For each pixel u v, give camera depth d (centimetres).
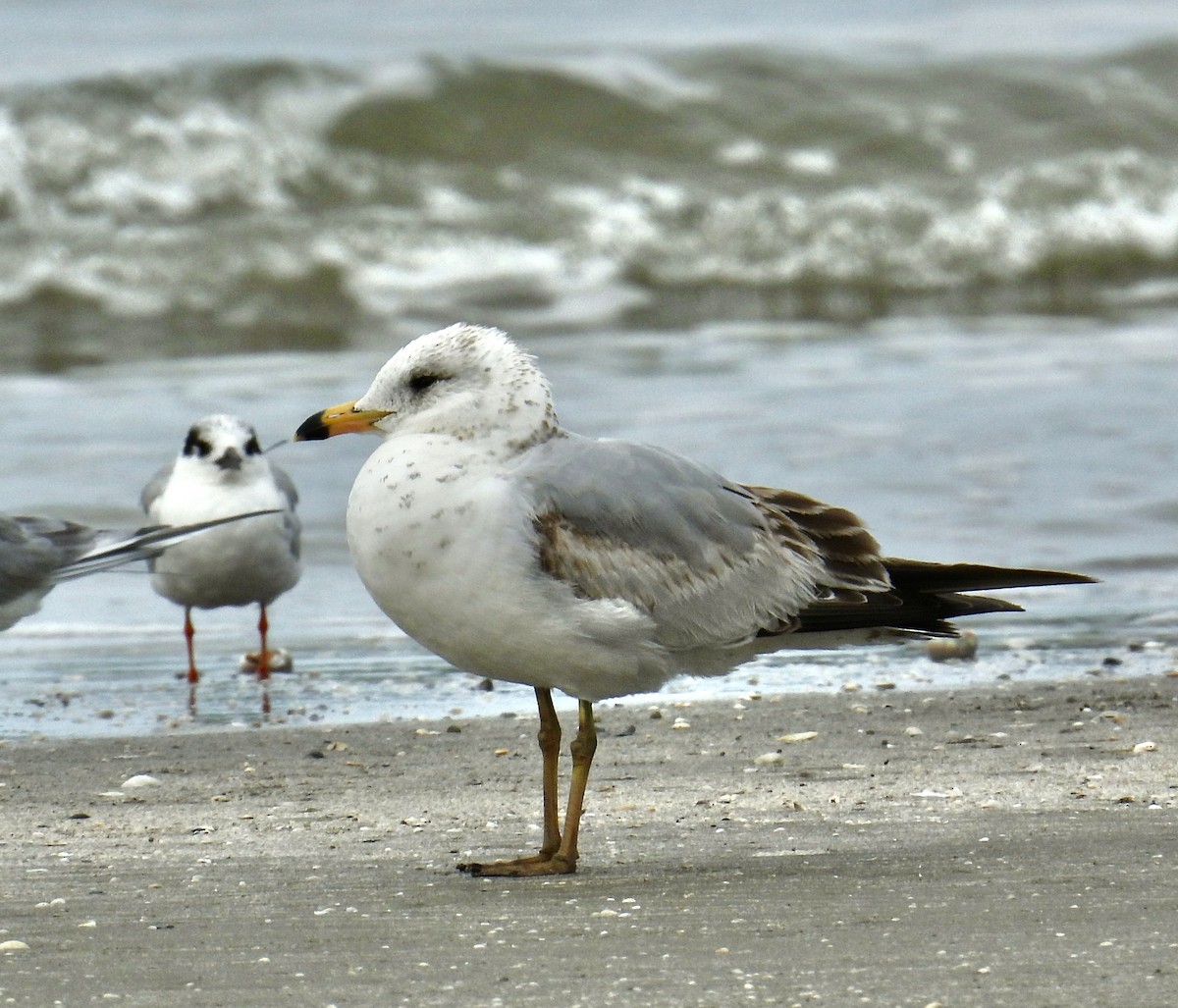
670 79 3684
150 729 1150
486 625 773
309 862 820
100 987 627
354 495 783
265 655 1327
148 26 4325
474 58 3572
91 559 1169
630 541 789
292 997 614
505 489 769
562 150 3450
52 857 832
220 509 1342
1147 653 1309
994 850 802
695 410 2091
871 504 1714
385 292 2992
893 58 3950
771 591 820
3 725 1160
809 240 3247
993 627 1394
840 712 1140
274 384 2320
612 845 841
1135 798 905
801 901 723
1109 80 3900
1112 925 675
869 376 2311
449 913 720
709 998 604
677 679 1256
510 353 798
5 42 4078
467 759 1052
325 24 4450
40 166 3153
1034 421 2036
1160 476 1814
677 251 3206
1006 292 3152
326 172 3288
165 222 3105
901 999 597
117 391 2272
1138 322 2772
